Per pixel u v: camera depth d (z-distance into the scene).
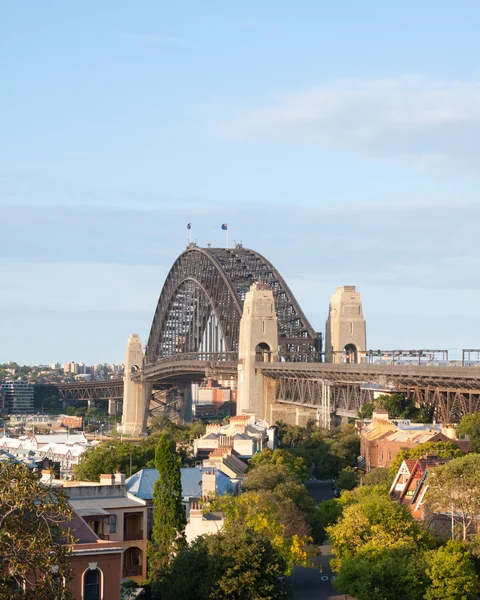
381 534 187.00
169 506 178.88
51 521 123.94
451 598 168.75
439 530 199.88
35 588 115.56
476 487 191.75
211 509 197.62
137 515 179.62
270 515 196.75
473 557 180.25
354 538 188.62
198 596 158.50
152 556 176.38
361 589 172.50
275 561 161.25
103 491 189.25
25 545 114.75
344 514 197.00
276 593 159.50
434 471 197.38
